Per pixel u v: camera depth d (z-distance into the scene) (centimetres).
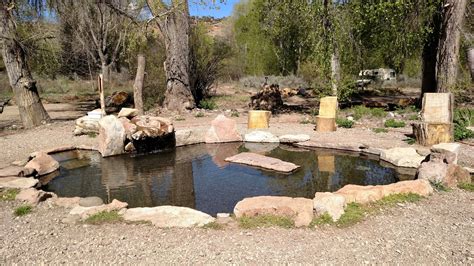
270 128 981
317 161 700
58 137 884
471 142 724
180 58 1331
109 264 313
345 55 1153
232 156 738
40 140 852
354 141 784
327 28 1070
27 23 1150
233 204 491
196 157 757
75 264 314
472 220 384
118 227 383
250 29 2808
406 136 814
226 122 904
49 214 422
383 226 373
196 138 885
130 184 589
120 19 1758
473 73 1177
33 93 1064
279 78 2450
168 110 1338
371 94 1948
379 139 797
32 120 1061
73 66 2797
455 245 334
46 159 655
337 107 1086
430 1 1040
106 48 2697
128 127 793
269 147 827
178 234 364
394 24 1094
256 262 311
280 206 396
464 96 1391
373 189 441
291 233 361
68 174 644
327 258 315
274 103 1386
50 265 314
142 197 528
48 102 1953
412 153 658
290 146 829
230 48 2189
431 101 767
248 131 954
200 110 1360
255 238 352
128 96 1620
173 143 847
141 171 661
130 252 332
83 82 2811
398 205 423
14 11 1079
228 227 378
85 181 606
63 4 1236
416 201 436
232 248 335
